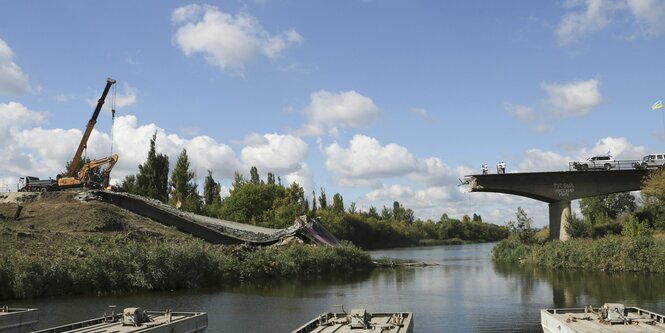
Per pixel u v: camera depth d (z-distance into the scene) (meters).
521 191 96.44
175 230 92.31
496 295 57.47
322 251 90.06
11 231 68.88
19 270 55.78
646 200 105.88
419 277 80.12
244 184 162.38
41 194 98.19
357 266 96.62
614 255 80.62
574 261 87.19
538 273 81.69
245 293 60.59
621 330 25.06
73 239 71.69
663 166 93.50
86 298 55.66
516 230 119.81
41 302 52.59
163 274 62.91
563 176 95.94
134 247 63.94
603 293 56.41
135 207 98.31
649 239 80.12
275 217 149.25
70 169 109.06
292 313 46.44
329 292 61.66
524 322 41.22
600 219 118.00
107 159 108.19
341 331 26.17
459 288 64.81
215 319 43.59
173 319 30.50
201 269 66.88
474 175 96.31
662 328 25.53
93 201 94.75
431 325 40.44
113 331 27.00
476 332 37.75
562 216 97.12
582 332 24.86
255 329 39.50
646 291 56.97
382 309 48.41
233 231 97.69
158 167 140.62
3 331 30.45
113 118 108.06
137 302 53.03
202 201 149.25
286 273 79.94
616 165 95.44
